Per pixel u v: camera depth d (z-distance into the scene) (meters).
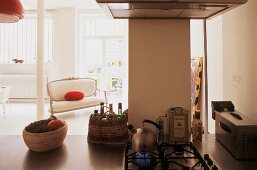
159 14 1.58
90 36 8.55
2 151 1.40
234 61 1.88
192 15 1.61
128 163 1.27
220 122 1.55
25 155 1.34
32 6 7.58
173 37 1.71
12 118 5.71
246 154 1.31
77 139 1.60
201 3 1.29
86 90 6.62
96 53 8.66
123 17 1.67
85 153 1.36
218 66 2.41
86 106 6.00
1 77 7.91
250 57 1.63
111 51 8.61
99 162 1.24
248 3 1.64
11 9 1.33
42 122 1.51
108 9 1.45
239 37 1.79
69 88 6.23
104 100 6.47
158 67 1.73
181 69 1.72
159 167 1.24
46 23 8.16
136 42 1.72
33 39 8.09
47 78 7.84
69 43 7.86
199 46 3.03
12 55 8.19
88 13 8.12
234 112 1.58
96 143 1.49
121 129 1.47
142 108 1.75
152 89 1.74
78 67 8.21
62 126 1.45
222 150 1.46
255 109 1.57
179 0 1.25
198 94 2.62
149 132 1.38
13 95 8.05
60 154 1.35
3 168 1.17
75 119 5.50
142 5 1.34
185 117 1.53
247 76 1.67
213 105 1.66
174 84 1.73
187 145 1.50
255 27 1.56
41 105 5.13
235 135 1.32
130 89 1.75
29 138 1.34
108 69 8.70
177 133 1.53
